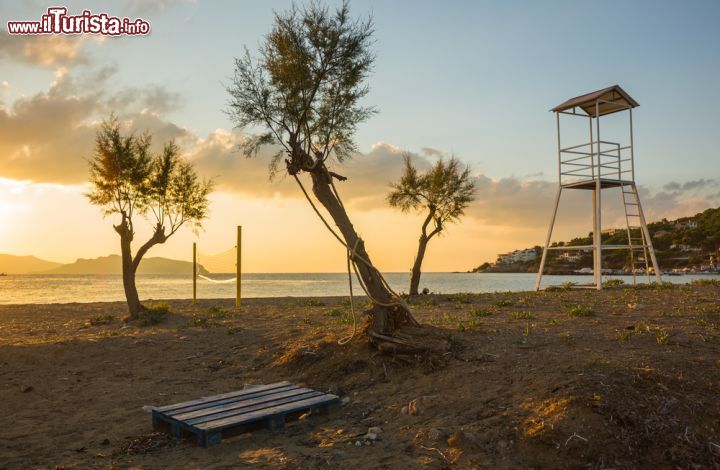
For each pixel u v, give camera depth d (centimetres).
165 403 795
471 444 547
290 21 1014
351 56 1017
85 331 1542
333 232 944
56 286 7262
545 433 542
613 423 549
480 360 805
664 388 609
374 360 871
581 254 12875
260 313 1744
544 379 678
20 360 1080
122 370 1012
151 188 1873
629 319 1109
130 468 531
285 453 562
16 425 689
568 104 2306
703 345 812
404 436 596
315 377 873
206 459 552
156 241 1861
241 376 952
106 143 1855
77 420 711
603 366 687
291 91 1016
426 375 786
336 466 522
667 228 12275
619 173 2300
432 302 1805
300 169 953
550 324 1070
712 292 1683
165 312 1788
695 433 538
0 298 3988
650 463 507
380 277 956
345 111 1062
